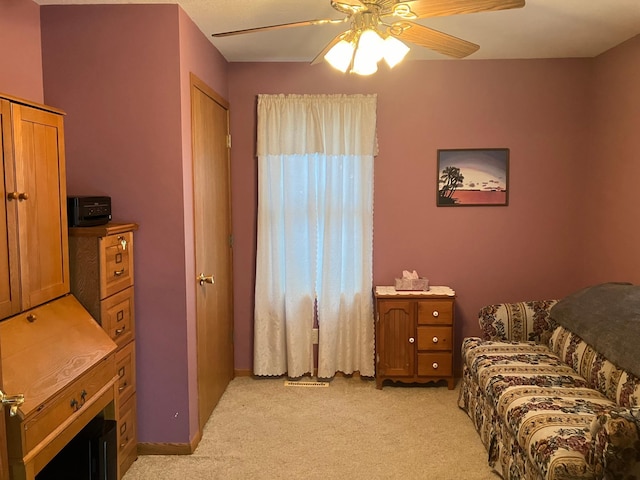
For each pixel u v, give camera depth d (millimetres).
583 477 1845
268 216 3832
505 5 1811
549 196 3867
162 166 2680
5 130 1847
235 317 3982
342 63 2135
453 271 3939
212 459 2760
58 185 2191
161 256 2723
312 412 3346
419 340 3664
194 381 2893
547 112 3811
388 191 3891
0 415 1413
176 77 2643
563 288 3928
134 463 2723
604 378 2496
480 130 3832
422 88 3816
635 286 2850
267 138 3777
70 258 2365
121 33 2623
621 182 3400
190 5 2627
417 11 1858
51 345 1977
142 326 2758
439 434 3033
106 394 2229
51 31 2625
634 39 3217
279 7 2664
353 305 3887
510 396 2494
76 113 2660
